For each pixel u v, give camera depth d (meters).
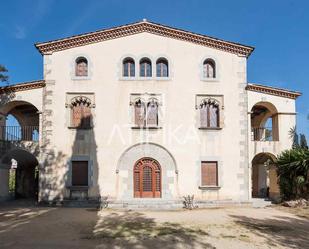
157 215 20.78
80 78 26.34
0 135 26.39
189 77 26.84
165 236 14.38
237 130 26.56
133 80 26.56
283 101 27.72
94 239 13.76
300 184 24.78
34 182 34.09
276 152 27.20
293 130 27.48
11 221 18.00
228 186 25.89
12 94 26.08
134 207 24.48
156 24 26.98
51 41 26.38
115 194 25.34
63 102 26.09
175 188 25.69
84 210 22.83
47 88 26.16
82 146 25.70
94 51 26.70
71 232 15.14
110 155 25.73
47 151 25.55
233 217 20.06
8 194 28.12
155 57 26.92
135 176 25.89
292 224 17.95
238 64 27.31
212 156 26.12
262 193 32.53
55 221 18.03
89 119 26.17
